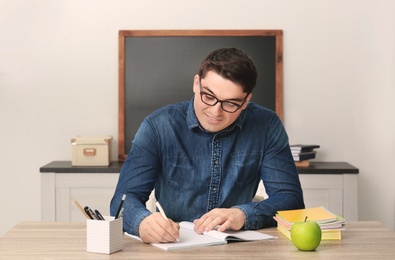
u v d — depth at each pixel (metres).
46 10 4.61
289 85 4.63
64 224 2.47
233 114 2.34
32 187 4.66
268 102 4.62
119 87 4.62
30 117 4.64
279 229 2.37
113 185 4.29
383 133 4.65
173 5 4.60
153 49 4.61
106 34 4.62
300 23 4.61
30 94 4.64
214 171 2.51
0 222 4.66
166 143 2.49
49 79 4.64
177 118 2.51
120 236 2.08
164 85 4.62
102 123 4.66
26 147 4.65
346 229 2.40
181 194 2.52
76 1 4.61
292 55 4.62
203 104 2.32
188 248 2.11
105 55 4.64
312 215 2.33
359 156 4.66
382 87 4.63
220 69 2.24
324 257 2.00
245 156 2.54
